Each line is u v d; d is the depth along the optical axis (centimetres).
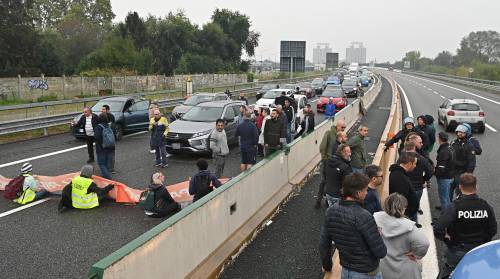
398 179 624
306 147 1269
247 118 1142
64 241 756
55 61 5197
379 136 1917
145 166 1334
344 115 2030
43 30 8944
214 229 654
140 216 889
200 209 614
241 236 729
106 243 748
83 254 704
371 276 420
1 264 668
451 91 5066
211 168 1315
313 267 655
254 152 1152
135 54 5116
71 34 7656
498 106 3356
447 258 532
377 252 413
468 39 12731
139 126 1947
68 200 920
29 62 4931
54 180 1020
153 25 6731
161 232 517
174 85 4484
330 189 756
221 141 1101
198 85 4791
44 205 954
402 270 455
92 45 6912
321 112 2977
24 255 700
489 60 12388
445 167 838
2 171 1251
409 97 4175
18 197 984
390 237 458
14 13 4809
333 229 427
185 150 1442
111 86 3797
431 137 977
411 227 454
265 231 802
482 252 363
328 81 5441
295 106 1841
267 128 1177
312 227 822
